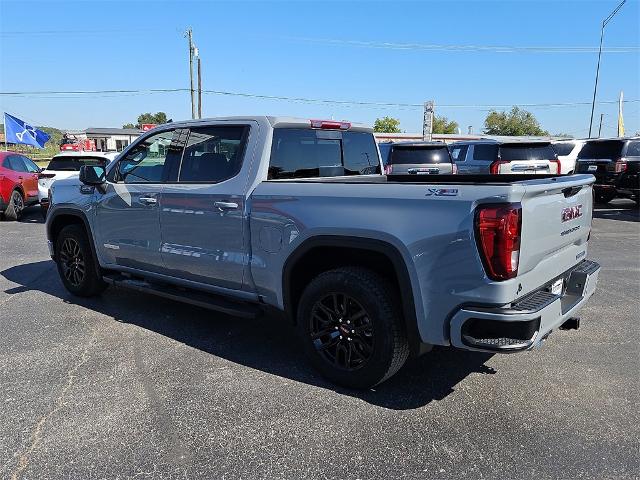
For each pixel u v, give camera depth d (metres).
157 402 3.51
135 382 3.81
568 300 3.66
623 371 4.01
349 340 3.66
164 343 4.58
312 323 3.83
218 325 5.06
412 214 3.23
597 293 6.20
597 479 2.71
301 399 3.56
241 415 3.35
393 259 3.31
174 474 2.76
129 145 5.15
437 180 5.10
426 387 3.75
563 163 17.86
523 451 2.95
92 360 4.20
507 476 2.74
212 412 3.38
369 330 3.53
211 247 4.35
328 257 3.87
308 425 3.23
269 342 4.62
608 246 9.36
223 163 4.34
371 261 3.66
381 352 3.47
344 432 3.15
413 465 2.83
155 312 5.45
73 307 5.62
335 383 3.77
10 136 28.70
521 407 3.45
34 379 3.84
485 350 3.04
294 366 4.11
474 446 3.00
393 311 3.44
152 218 4.79
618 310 5.54
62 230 5.89
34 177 13.99
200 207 4.37
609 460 2.87
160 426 3.21
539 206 3.17
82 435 3.11
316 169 4.68
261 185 4.02
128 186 5.01
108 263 5.46
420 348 3.41
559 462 2.85
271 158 4.18
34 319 5.21
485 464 2.84
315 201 3.66
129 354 4.33
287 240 3.80
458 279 3.09
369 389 3.70
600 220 12.83
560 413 3.37
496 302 3.00
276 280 3.96
